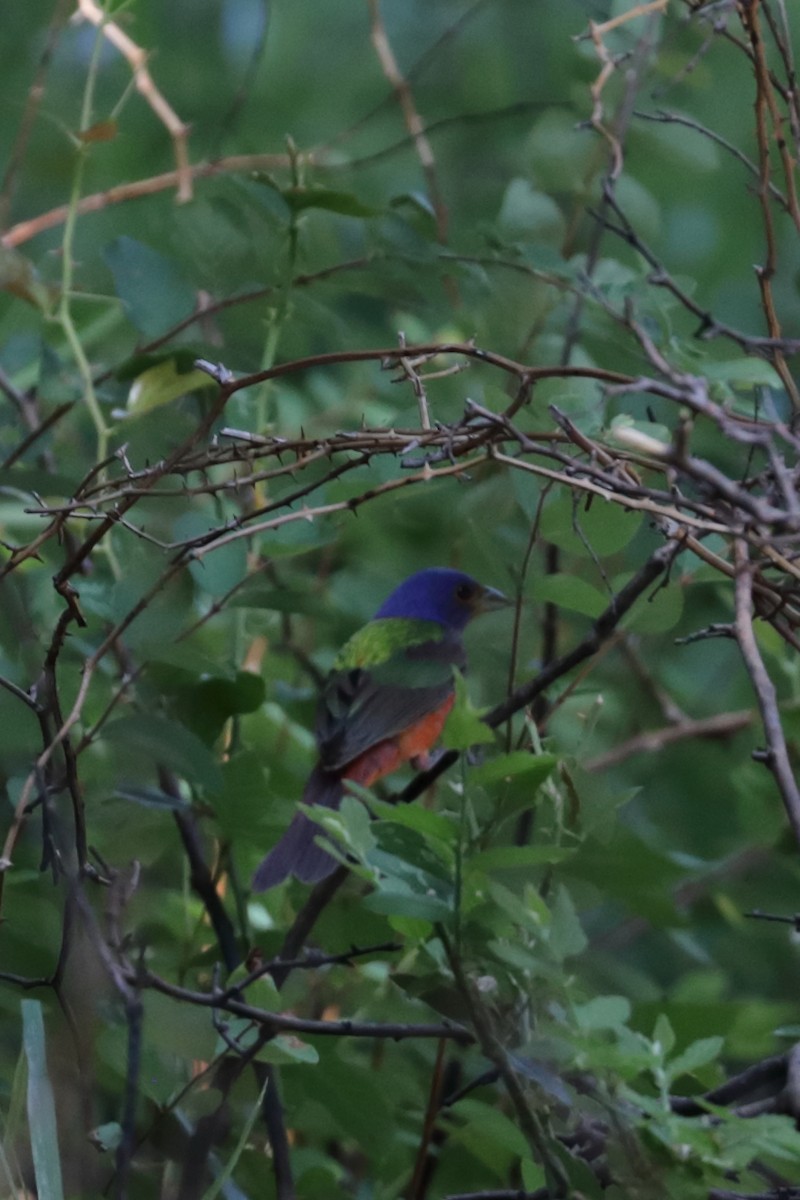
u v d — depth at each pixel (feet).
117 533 27.32
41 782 20.97
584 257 31.91
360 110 51.44
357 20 53.42
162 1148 22.93
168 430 28.55
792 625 22.65
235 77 51.29
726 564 21.59
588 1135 20.02
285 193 28.40
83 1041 23.11
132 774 26.55
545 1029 17.90
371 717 31.50
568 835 23.15
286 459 29.66
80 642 26.68
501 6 51.13
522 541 31.73
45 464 30.53
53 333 32.07
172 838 26.81
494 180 48.80
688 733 36.24
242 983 20.59
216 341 33.12
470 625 32.32
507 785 20.51
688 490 26.07
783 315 47.62
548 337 32.30
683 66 34.12
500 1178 25.14
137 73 31.78
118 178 44.47
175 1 51.85
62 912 24.26
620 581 31.45
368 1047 29.32
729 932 35.96
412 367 22.52
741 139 50.60
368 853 18.89
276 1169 23.80
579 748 23.15
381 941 25.58
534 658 32.99
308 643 35.45
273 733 31.58
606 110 33.60
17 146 30.45
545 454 20.10
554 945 17.90
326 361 22.26
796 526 17.34
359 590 35.99
